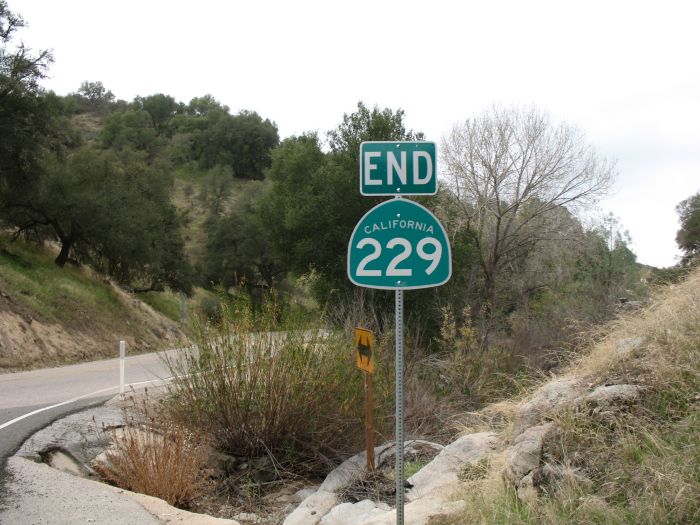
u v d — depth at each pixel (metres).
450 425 9.82
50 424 9.12
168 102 150.12
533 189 22.09
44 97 30.53
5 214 33.22
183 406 8.30
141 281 44.34
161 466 6.82
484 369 12.70
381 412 9.05
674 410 4.64
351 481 6.94
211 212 85.19
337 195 23.89
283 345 8.34
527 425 5.51
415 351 12.90
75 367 20.14
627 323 6.88
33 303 26.45
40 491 6.23
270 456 7.95
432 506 5.14
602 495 4.13
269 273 56.81
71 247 38.75
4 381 15.16
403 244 4.43
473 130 22.14
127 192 37.84
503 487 4.77
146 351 32.56
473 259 21.89
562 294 22.44
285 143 26.89
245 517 6.81
